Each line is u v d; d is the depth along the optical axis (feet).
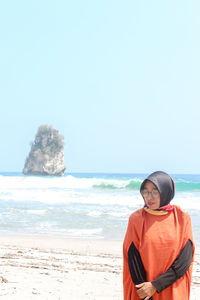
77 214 53.11
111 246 32.24
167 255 8.94
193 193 91.40
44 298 16.49
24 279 19.95
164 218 9.20
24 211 56.29
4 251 29.32
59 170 544.21
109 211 56.65
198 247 31.89
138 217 9.34
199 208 59.26
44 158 533.14
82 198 75.97
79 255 28.22
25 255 27.71
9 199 75.51
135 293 9.07
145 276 9.02
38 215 52.16
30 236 36.94
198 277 22.09
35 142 545.85
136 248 9.13
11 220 47.57
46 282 19.48
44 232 39.37
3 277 19.84
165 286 8.72
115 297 17.17
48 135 542.16
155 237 9.00
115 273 22.39
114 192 94.79
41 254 28.25
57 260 26.08
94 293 17.74
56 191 94.43
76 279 20.47
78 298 16.80
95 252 29.58
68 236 37.17
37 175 533.96
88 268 23.62
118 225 43.83
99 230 40.55
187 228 9.20
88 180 112.68
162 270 8.91
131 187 108.37
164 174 9.16
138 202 69.05
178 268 8.85
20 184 114.83
